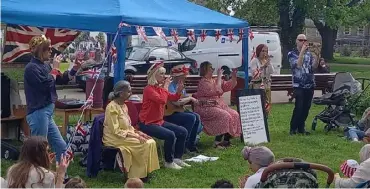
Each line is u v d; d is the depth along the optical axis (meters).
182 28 8.69
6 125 9.60
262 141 10.53
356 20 37.50
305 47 11.07
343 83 12.38
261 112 10.63
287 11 34.88
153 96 8.23
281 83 17.27
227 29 10.03
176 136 8.53
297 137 11.16
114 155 8.06
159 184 7.56
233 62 22.70
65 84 19.64
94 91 9.40
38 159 5.16
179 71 9.52
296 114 11.39
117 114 7.64
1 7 7.38
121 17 7.70
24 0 7.75
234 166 8.64
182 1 10.08
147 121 8.30
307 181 4.68
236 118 10.10
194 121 9.27
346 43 68.00
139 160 7.56
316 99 12.02
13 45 10.86
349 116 11.91
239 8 35.56
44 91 7.07
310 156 9.52
